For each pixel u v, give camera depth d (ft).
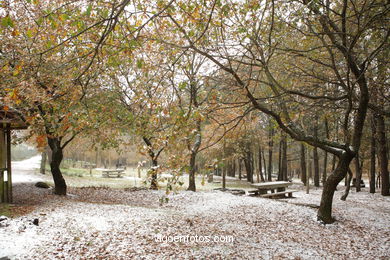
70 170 98.37
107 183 72.49
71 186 59.06
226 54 20.12
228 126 45.03
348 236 27.99
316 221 32.48
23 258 16.71
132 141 32.50
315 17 20.49
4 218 23.06
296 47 28.73
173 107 16.08
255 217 33.32
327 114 35.91
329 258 21.66
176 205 41.29
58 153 45.06
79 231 22.98
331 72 33.42
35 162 144.05
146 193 50.67
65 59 25.39
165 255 19.44
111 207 35.01
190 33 15.44
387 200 52.80
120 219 28.04
